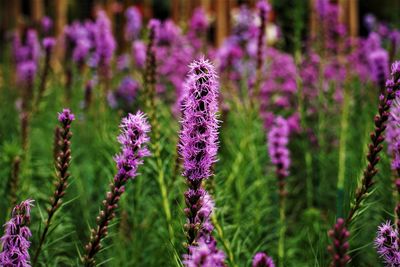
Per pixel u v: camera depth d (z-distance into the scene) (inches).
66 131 40.4
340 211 41.8
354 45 80.8
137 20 92.7
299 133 75.1
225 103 69.6
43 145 69.7
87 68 83.8
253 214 55.8
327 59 79.0
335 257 34.6
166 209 48.7
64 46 86.3
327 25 77.1
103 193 57.1
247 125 62.1
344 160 65.1
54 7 122.0
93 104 75.6
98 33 78.1
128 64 90.6
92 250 39.1
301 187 70.1
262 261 35.4
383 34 82.7
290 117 78.5
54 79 86.0
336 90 80.3
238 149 63.3
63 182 40.4
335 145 74.4
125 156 38.3
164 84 81.1
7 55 98.3
